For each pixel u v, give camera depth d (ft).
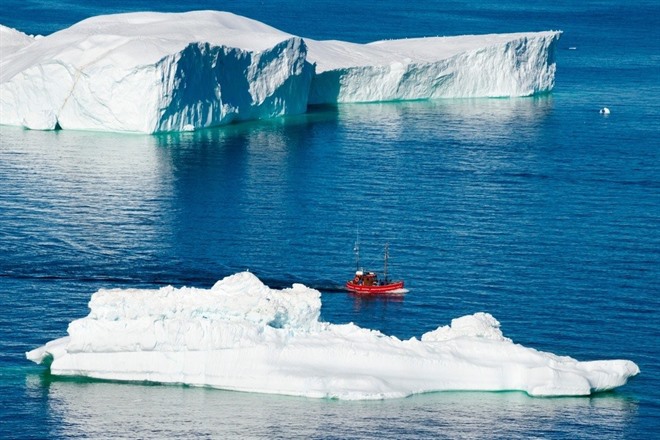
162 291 391.65
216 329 384.27
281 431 361.30
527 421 372.38
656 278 518.37
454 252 550.77
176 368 385.91
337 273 519.60
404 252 549.54
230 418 368.48
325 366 383.65
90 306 391.45
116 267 522.06
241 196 638.12
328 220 597.52
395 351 386.73
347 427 364.38
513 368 388.98
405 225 592.60
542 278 515.91
